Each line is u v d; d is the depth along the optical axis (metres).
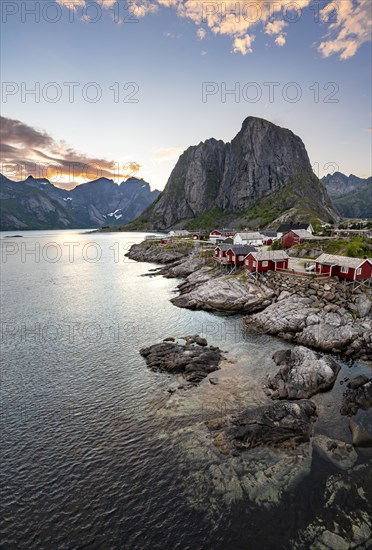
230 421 25.73
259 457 22.45
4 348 42.38
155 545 17.19
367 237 83.81
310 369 31.83
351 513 18.47
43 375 35.06
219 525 18.11
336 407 28.09
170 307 60.66
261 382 32.19
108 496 20.08
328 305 48.00
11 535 17.83
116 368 36.41
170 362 36.12
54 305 63.03
